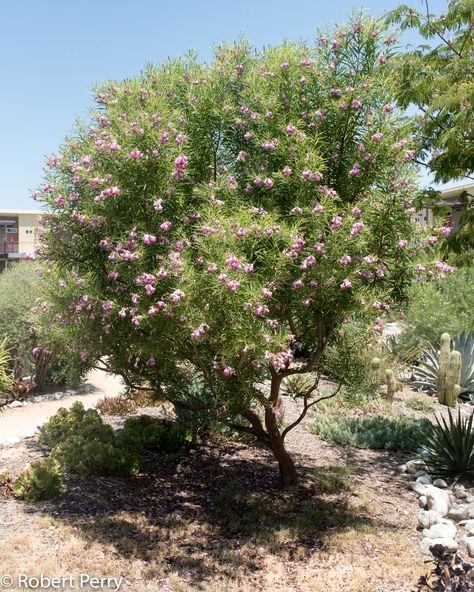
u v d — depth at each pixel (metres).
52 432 7.81
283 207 5.75
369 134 5.82
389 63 6.34
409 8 8.50
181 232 5.47
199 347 6.08
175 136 5.66
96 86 6.14
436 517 6.24
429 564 5.27
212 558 5.31
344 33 5.99
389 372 11.43
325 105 5.93
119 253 5.39
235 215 5.34
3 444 7.94
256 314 5.13
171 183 5.56
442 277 5.85
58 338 6.73
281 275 5.27
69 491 6.36
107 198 5.47
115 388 13.71
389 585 4.88
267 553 5.46
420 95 8.08
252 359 5.54
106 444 7.05
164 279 5.24
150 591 4.61
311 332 6.48
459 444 7.66
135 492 6.68
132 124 5.38
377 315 6.01
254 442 8.78
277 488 7.12
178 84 6.34
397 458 8.65
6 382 11.65
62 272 6.12
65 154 5.92
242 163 6.11
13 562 4.73
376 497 7.05
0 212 34.53
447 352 12.31
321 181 5.90
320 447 8.93
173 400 7.00
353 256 5.50
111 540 5.38
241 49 6.41
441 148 8.25
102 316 5.88
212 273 5.01
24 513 5.72
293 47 6.23
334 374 7.43
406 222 5.82
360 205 5.62
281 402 7.89
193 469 7.63
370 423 9.73
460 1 8.21
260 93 5.95
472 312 15.88
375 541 5.75
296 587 4.85
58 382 13.48
